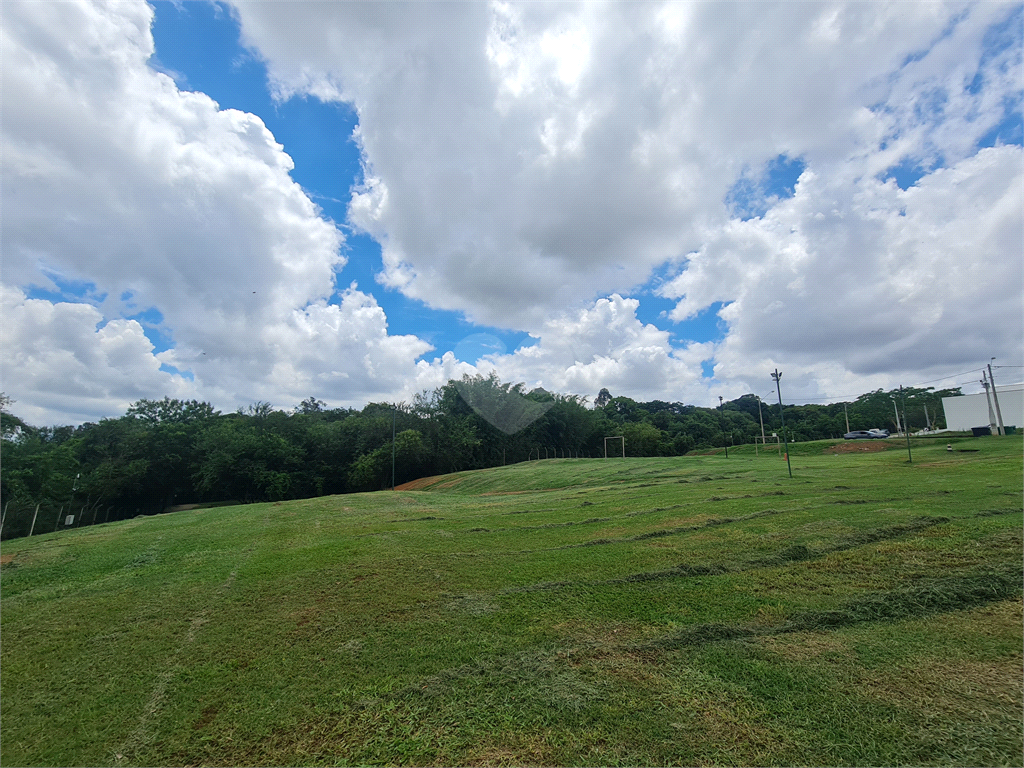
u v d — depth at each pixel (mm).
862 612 5324
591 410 75188
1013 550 6871
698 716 3631
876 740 3279
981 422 47500
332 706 3992
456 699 4016
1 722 3924
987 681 3902
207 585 7734
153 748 3543
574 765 3168
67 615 6480
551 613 5805
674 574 7016
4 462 33469
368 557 9195
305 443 51500
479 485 31391
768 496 13836
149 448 46688
